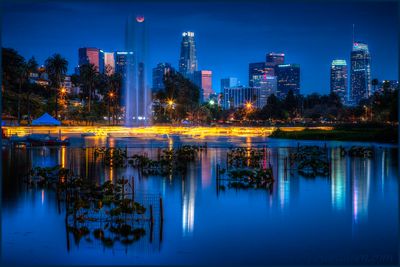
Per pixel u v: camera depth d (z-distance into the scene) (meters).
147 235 25.86
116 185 38.53
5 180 44.53
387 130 113.19
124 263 21.70
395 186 40.84
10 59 163.00
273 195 36.78
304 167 54.06
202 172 50.47
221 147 86.94
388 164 58.66
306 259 22.06
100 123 197.50
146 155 65.06
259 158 61.53
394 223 28.08
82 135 122.62
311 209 31.88
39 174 43.56
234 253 22.94
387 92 195.12
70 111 185.50
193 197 36.03
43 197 35.97
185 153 65.12
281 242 24.64
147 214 30.41
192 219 29.14
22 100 162.12
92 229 26.95
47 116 113.25
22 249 23.48
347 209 31.84
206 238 25.30
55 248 23.62
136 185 41.66
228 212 31.03
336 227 27.34
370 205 33.06
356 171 51.44
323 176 47.41
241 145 94.06
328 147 90.19
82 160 62.69
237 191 38.66
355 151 70.44
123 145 93.00
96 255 22.67
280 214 30.47
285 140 113.88
